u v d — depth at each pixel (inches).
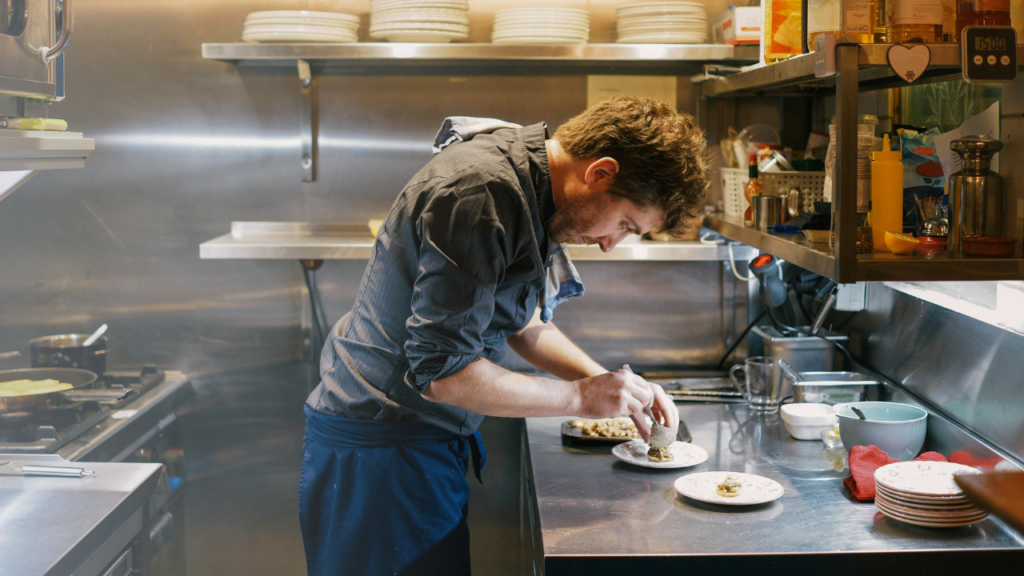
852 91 47.9
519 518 94.9
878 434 61.8
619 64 89.2
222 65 88.7
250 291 92.4
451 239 49.6
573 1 88.7
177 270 92.0
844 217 48.6
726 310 93.4
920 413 66.0
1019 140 52.6
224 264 91.9
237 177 90.7
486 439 94.0
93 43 87.9
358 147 90.2
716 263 92.6
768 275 80.1
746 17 77.8
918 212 56.9
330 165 90.5
